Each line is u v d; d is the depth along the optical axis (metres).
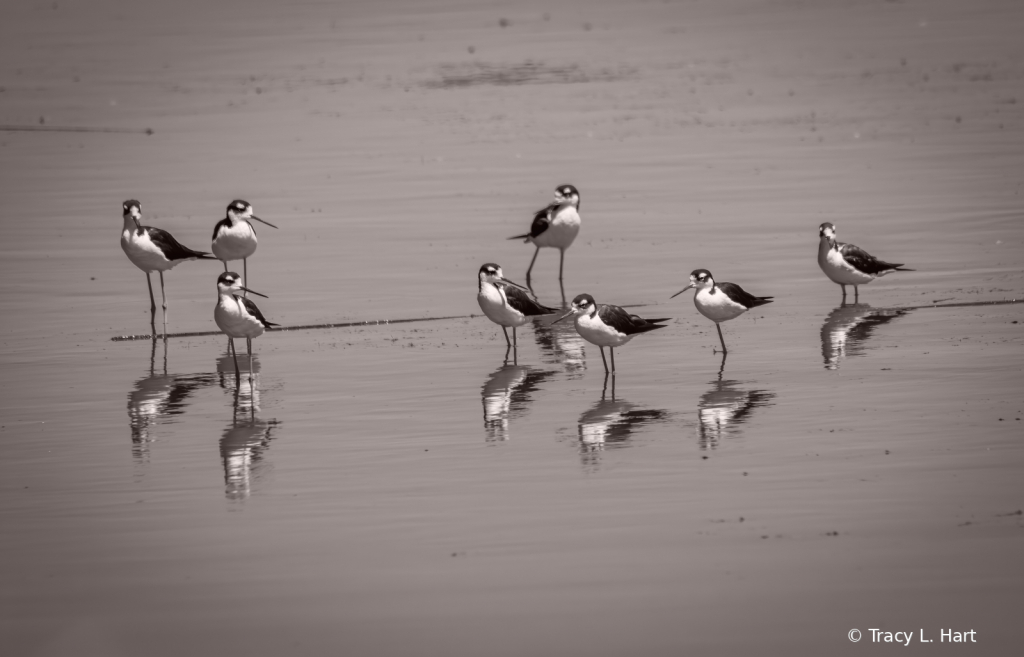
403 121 39.31
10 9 70.25
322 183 31.19
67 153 35.50
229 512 11.96
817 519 11.34
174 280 22.66
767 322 18.80
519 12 65.19
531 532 11.28
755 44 53.28
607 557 10.72
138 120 40.62
